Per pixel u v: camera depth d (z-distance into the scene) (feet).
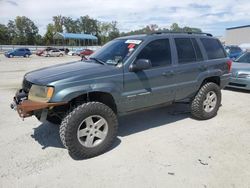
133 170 11.57
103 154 13.08
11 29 304.91
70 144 12.05
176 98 16.58
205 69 17.65
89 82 12.46
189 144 14.17
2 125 17.33
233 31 144.46
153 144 14.23
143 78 14.34
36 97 12.17
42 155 13.08
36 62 85.46
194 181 10.67
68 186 10.46
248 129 16.43
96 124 12.78
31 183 10.68
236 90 29.45
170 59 15.74
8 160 12.57
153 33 15.65
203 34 18.69
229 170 11.46
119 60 13.94
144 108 15.31
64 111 13.14
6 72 50.26
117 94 13.43
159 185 10.43
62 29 326.24
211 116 18.43
